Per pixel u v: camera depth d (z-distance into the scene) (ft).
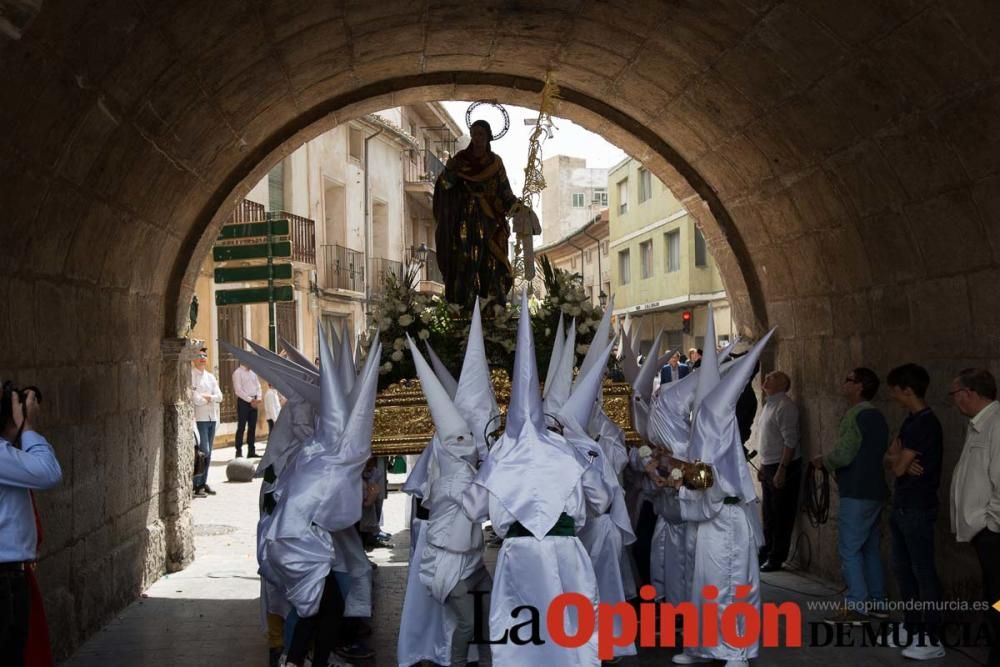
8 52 15.52
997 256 19.92
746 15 22.29
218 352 70.13
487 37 29.35
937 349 22.50
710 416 20.65
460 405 18.94
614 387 23.79
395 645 23.04
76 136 19.58
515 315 25.49
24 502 14.90
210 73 23.84
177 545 31.09
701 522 20.67
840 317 27.81
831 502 28.76
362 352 25.41
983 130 18.72
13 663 14.70
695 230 94.99
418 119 122.62
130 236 25.57
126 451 26.78
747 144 28.48
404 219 113.70
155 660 21.67
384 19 26.76
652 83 29.66
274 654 20.47
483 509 17.08
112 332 25.49
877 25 19.19
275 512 18.21
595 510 17.63
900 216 23.03
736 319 35.01
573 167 162.09
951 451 21.95
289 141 32.94
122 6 17.75
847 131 23.17
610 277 123.03
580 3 25.81
